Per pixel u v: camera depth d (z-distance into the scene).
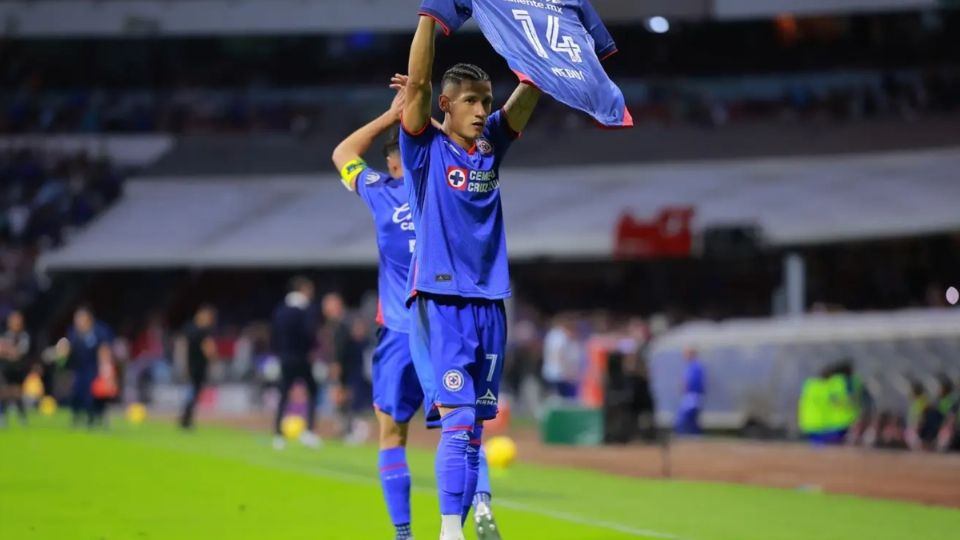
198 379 52.72
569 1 14.60
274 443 43.88
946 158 93.62
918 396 48.56
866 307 87.94
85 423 56.47
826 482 32.34
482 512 15.94
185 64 122.44
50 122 116.19
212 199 108.19
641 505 25.27
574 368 67.81
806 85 113.75
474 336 14.34
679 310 88.06
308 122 118.31
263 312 103.50
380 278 17.14
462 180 14.34
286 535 19.45
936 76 107.31
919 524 22.27
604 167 104.25
